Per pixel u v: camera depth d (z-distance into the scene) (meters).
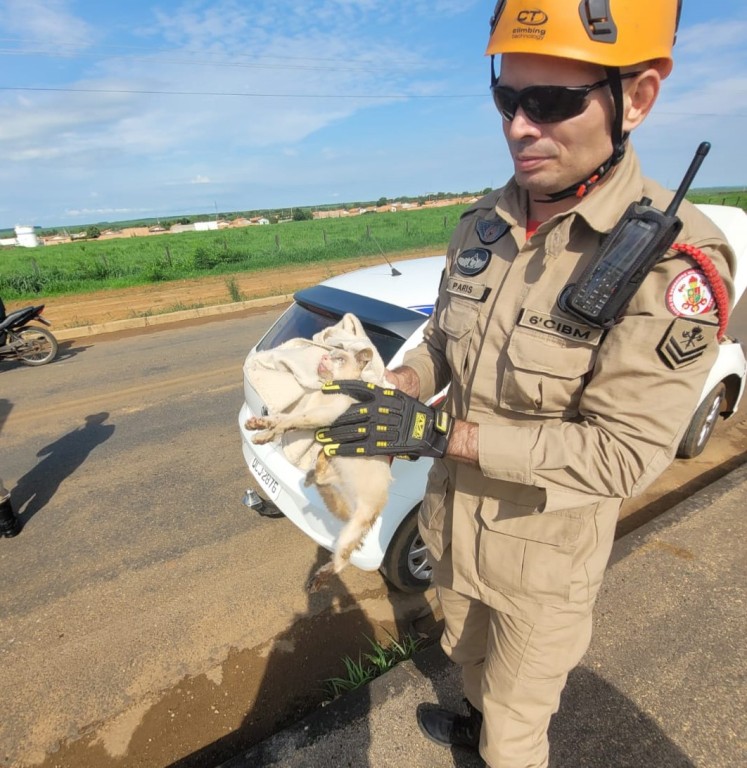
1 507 3.84
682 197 1.15
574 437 1.26
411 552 3.11
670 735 2.14
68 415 6.23
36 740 2.47
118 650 2.93
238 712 2.59
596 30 1.11
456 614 1.82
